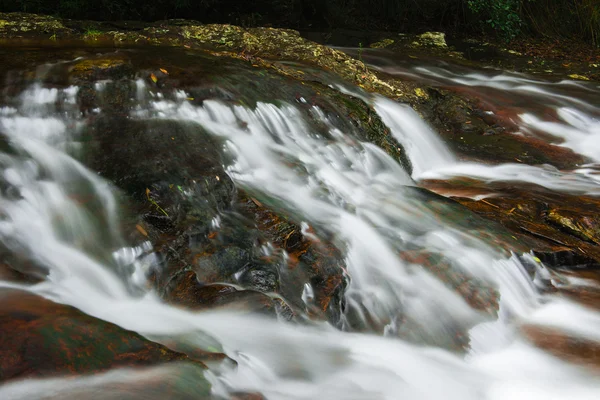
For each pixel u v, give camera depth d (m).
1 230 4.01
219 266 4.10
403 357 4.07
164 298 3.87
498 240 5.32
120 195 4.45
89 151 4.99
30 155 4.81
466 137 8.50
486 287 4.80
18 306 3.11
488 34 15.20
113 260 4.02
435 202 5.77
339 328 4.18
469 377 4.07
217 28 9.32
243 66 7.38
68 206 4.34
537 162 7.91
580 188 7.00
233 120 6.11
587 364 4.30
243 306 3.75
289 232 4.56
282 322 3.79
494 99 9.66
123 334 3.00
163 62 6.93
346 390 3.53
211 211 4.55
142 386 2.71
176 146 5.20
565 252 5.45
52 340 2.83
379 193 5.87
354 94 8.02
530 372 4.21
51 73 6.09
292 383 3.42
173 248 4.13
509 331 4.62
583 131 9.09
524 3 15.65
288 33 9.62
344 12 14.55
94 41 8.37
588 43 15.23
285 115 6.51
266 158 5.71
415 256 4.91
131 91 5.99
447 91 9.37
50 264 3.86
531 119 9.19
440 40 13.50
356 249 4.79
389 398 3.58
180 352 3.08
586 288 5.21
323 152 6.25
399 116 8.01
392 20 15.12
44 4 11.16
